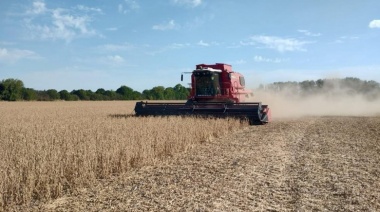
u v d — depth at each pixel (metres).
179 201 5.65
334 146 10.60
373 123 17.72
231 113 17.12
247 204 5.51
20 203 5.66
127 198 5.83
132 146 8.30
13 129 12.70
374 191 6.15
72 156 7.37
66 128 12.30
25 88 70.88
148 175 7.28
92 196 5.98
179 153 9.65
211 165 8.11
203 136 12.05
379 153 9.48
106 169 7.23
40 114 23.25
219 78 19.31
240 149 10.20
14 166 6.46
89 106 39.66
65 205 5.55
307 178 6.99
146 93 92.50
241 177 7.05
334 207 5.39
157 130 11.19
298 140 11.86
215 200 5.69
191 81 19.52
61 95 75.38
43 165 6.33
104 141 8.73
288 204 5.52
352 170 7.61
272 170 7.63
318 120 20.00
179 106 18.20
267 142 11.48
